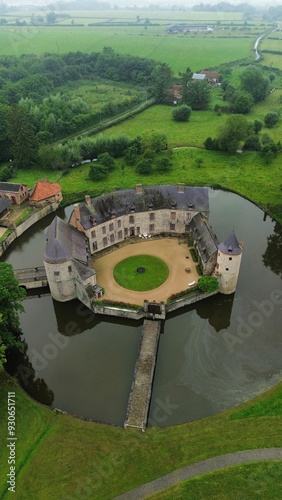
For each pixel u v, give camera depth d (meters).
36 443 55.62
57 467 52.94
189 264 88.12
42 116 170.38
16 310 70.88
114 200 91.81
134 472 52.16
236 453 53.75
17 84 196.00
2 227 106.62
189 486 50.41
